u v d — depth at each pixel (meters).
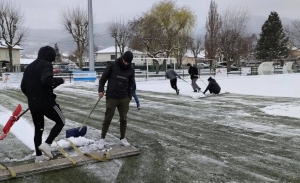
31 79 4.08
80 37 36.50
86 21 36.25
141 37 33.69
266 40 56.44
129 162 4.37
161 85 19.03
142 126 6.71
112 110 4.82
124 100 4.89
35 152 4.66
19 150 4.91
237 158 4.53
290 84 17.92
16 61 54.56
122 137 5.09
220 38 37.97
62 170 4.08
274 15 56.62
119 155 4.55
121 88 4.80
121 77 4.76
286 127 6.53
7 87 18.19
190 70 13.91
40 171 3.98
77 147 4.94
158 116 7.95
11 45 34.81
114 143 5.23
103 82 4.86
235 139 5.59
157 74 28.62
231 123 6.98
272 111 8.55
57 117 4.32
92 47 22.16
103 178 3.81
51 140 4.33
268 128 6.45
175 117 7.79
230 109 9.03
